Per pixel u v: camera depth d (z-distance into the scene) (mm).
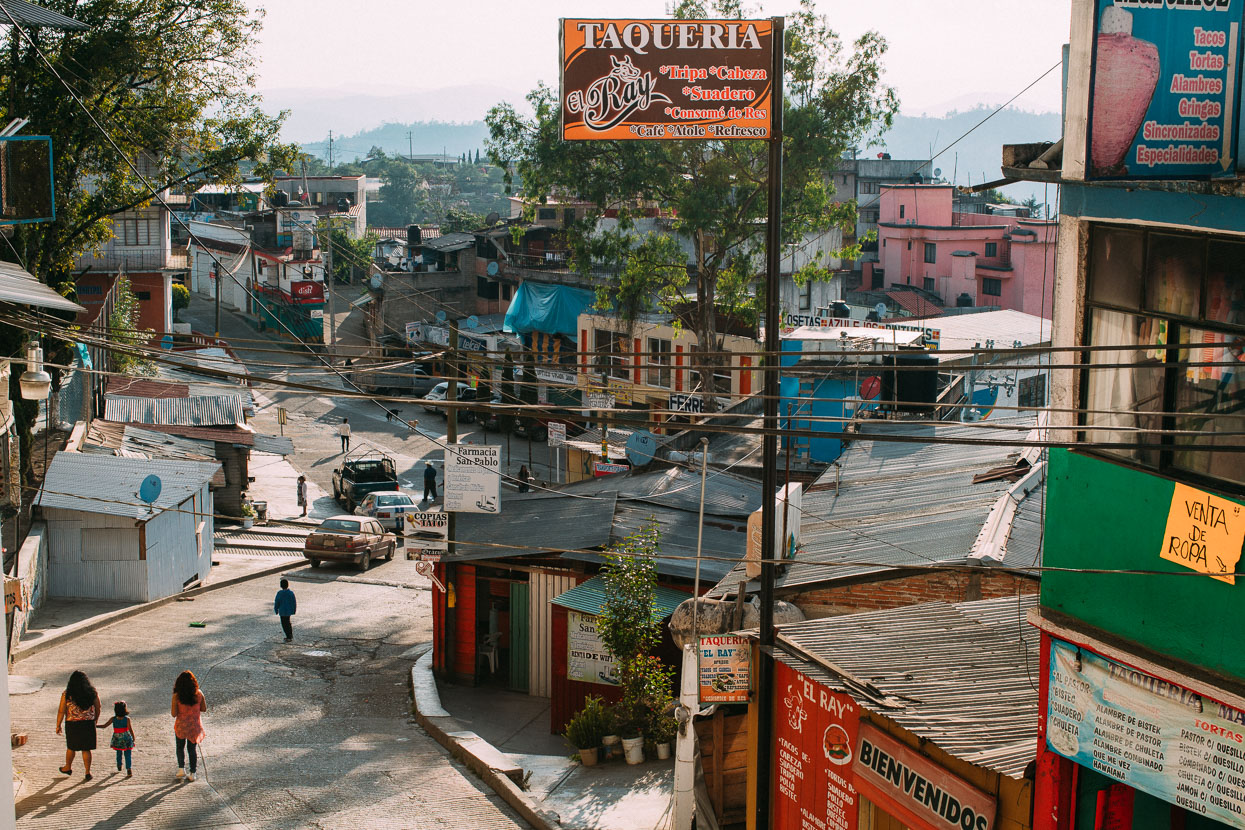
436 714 18578
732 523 21578
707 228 35969
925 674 10930
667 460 25734
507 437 52500
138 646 21906
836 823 11141
